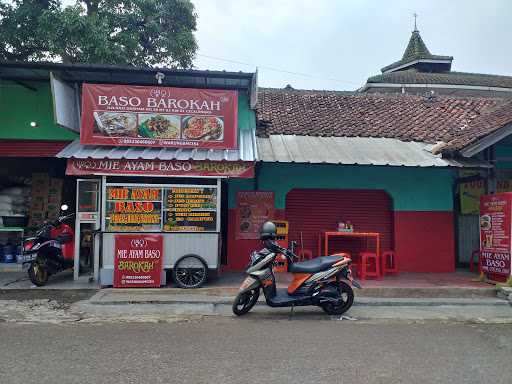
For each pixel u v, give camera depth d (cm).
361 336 592
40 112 1007
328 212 1101
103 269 843
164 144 904
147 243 848
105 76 944
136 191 859
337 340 569
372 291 849
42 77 956
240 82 991
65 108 920
